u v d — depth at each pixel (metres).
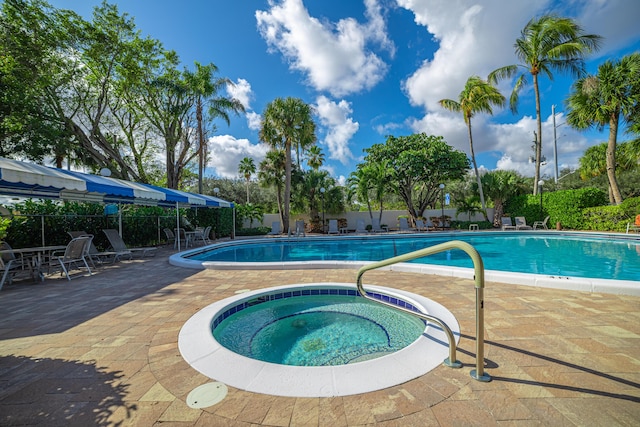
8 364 2.15
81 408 1.62
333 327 3.44
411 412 1.53
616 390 1.68
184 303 3.72
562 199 14.74
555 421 1.44
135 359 2.21
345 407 1.58
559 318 2.88
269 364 2.05
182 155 18.03
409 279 4.88
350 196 20.66
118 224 9.95
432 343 2.33
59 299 4.00
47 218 7.83
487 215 18.42
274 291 4.16
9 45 10.91
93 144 15.62
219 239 14.45
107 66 14.58
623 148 17.72
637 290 3.61
